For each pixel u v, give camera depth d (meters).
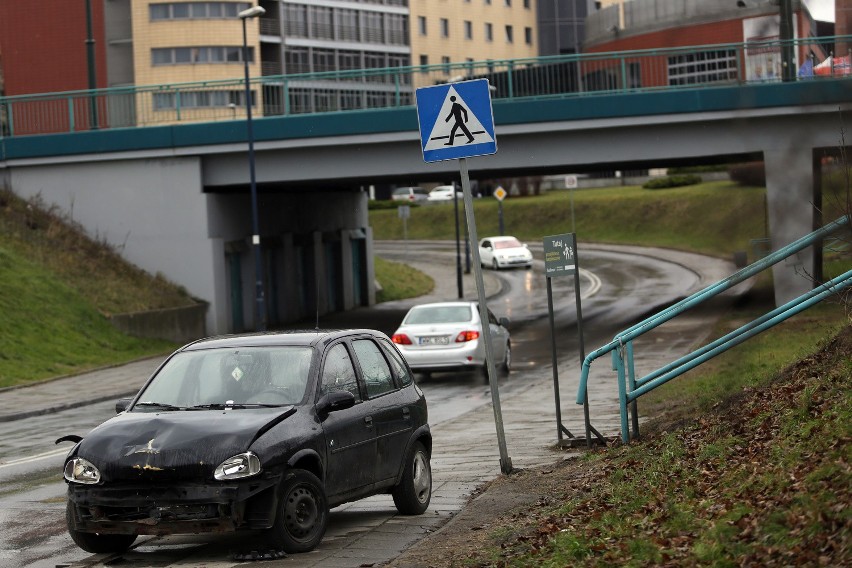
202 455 11.78
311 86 54.06
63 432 27.23
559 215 114.69
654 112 49.50
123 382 39.00
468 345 33.66
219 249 55.47
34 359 41.75
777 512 9.45
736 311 49.28
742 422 14.42
